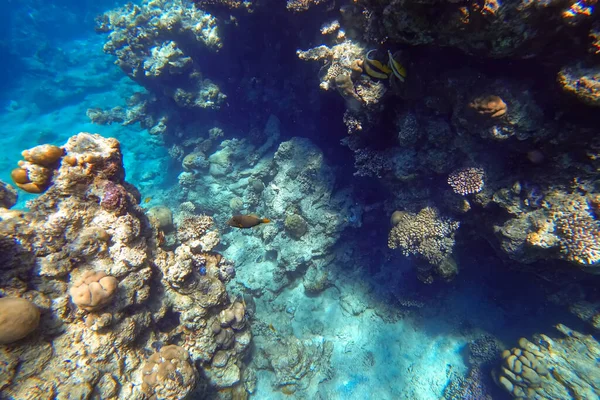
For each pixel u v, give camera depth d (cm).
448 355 215
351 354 225
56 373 115
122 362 128
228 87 376
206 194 344
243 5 252
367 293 246
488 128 138
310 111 308
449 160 167
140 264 137
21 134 491
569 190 133
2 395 106
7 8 755
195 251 172
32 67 654
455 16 108
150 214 172
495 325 217
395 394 206
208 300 161
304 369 208
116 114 502
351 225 249
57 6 826
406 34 125
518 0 97
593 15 96
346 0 196
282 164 281
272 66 322
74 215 130
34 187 132
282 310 251
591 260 118
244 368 201
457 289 234
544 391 164
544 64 121
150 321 146
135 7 364
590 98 104
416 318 232
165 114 417
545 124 131
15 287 118
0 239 117
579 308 175
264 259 278
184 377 129
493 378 187
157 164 452
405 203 201
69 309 123
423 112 167
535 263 162
